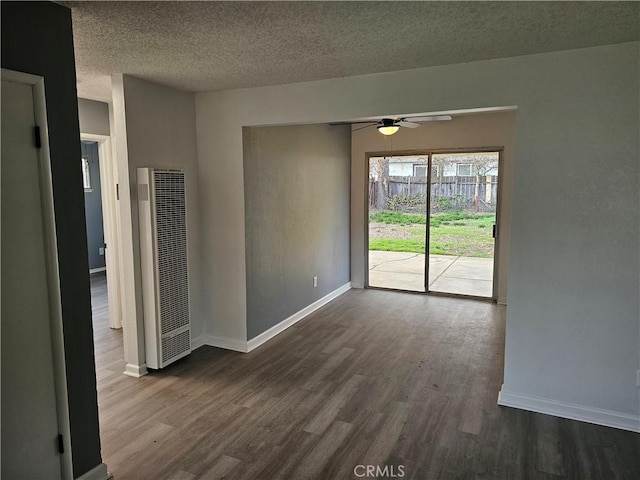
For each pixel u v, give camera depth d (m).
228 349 4.21
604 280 2.81
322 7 2.09
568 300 2.91
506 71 2.90
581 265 2.85
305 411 3.05
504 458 2.53
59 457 2.20
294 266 4.95
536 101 2.85
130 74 3.34
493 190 5.79
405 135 6.08
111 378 3.57
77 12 2.15
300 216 5.04
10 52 1.89
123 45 2.65
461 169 5.93
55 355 2.15
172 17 2.22
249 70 3.21
